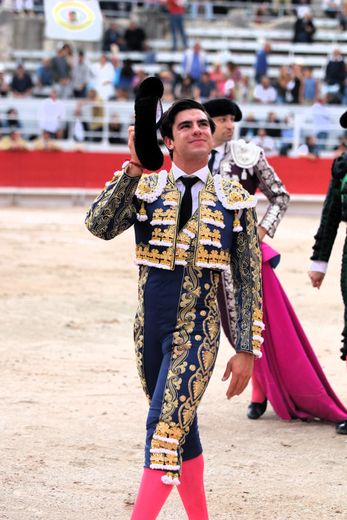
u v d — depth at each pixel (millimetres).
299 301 20172
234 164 11359
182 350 6996
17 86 45750
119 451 10273
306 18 55250
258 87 46656
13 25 56438
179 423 6797
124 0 56344
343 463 10086
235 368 7180
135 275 23172
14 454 10086
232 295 10758
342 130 44656
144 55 51375
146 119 6695
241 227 7324
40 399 12281
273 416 11875
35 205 41469
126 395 12586
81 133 43125
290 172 41688
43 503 8719
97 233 7191
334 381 13422
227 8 60062
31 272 23031
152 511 6664
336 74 47812
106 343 15758
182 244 7125
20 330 16531
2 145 41281
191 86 44781
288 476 9641
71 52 46375
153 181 7297
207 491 9125
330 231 11250
